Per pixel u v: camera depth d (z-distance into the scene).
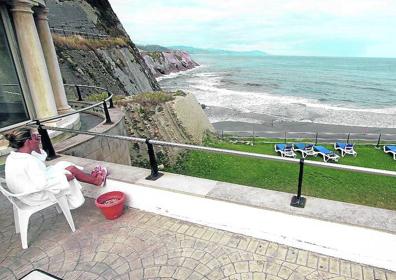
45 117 6.85
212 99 55.16
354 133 29.45
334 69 147.75
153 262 2.91
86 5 39.56
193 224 3.54
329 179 14.84
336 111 42.53
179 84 83.06
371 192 13.54
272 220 3.05
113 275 2.77
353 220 2.71
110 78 32.03
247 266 2.80
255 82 87.62
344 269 2.72
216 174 15.54
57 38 28.80
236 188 3.46
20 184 3.04
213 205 3.33
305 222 2.88
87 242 3.28
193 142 21.17
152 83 44.56
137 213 3.84
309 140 25.81
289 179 14.66
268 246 3.08
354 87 74.69
